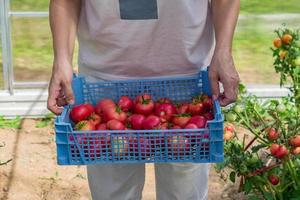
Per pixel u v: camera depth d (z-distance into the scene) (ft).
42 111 12.91
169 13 6.84
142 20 6.87
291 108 8.61
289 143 8.18
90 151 6.22
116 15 6.86
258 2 16.16
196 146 6.14
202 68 7.29
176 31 6.94
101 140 6.17
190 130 6.08
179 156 6.19
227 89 6.81
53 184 10.53
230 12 7.01
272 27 15.49
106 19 6.90
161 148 6.19
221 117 6.11
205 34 7.23
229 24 6.98
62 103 7.02
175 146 6.15
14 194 10.25
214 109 6.68
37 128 12.52
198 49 7.22
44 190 10.39
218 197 10.15
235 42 15.66
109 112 6.73
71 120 6.79
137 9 6.83
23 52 14.79
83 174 10.87
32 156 11.43
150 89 7.27
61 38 7.06
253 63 14.56
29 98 12.89
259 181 8.68
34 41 15.24
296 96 8.80
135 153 6.21
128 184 7.77
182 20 6.88
